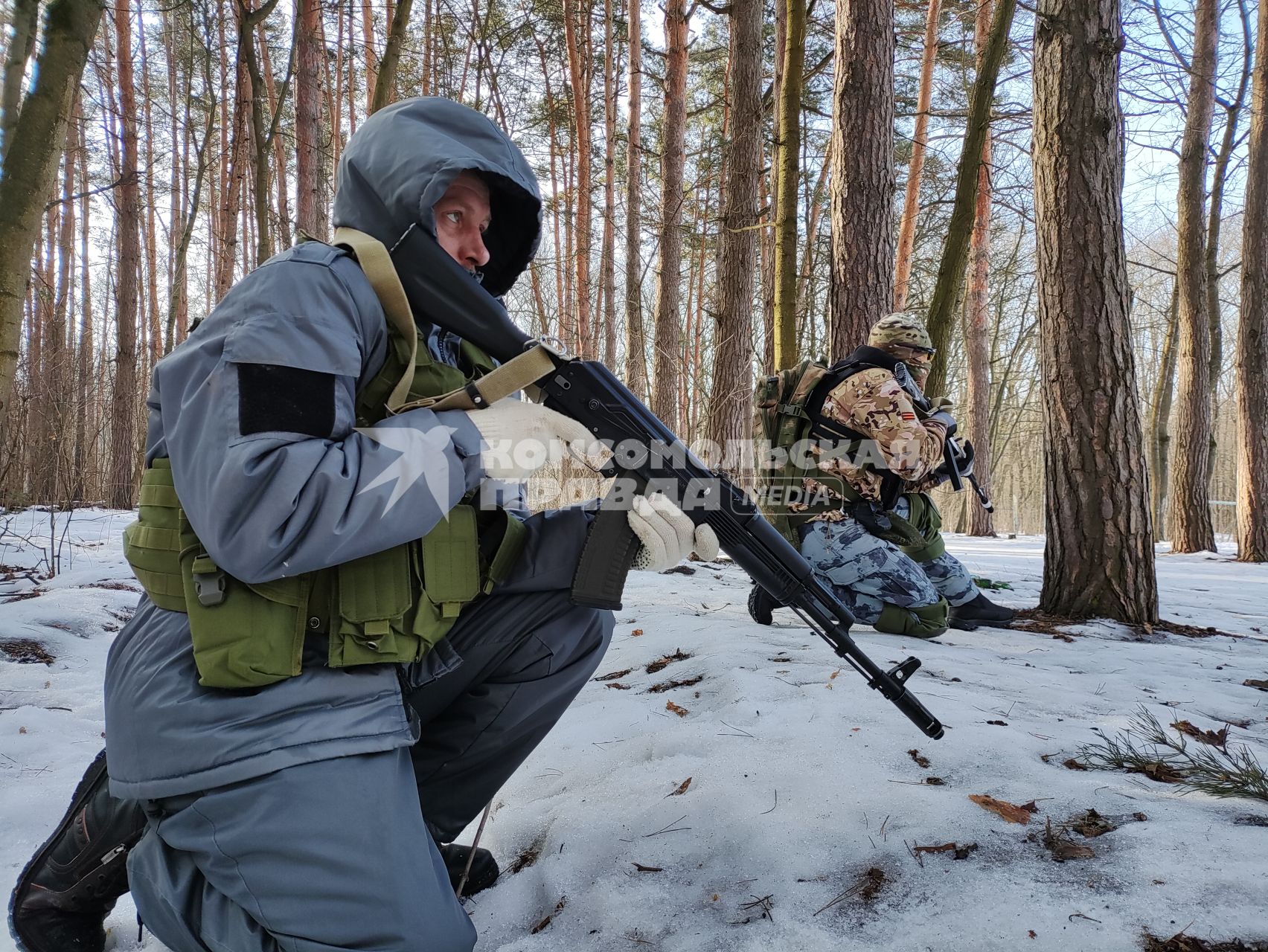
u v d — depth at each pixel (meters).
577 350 13.15
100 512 9.52
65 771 2.27
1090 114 4.13
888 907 1.38
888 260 5.87
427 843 1.15
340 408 1.10
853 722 2.24
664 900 1.47
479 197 1.42
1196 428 11.33
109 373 13.78
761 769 1.94
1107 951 1.21
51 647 3.59
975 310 16.38
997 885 1.41
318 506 1.03
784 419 3.84
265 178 7.30
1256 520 9.89
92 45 2.80
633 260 11.70
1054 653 3.42
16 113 2.70
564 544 1.47
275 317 1.07
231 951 1.05
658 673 3.02
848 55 5.84
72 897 1.32
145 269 20.36
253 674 1.06
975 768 1.94
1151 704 2.59
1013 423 33.06
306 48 9.73
